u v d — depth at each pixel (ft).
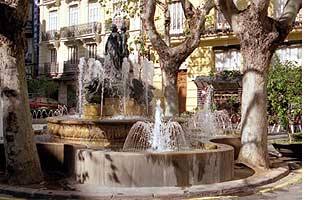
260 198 24.49
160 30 91.61
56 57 137.69
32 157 26.84
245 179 28.25
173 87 53.72
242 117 35.27
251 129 34.42
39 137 40.06
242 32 33.94
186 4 53.31
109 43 47.39
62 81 135.54
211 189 24.80
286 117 47.06
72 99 129.90
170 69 53.42
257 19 33.06
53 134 38.83
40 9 142.51
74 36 128.36
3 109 26.66
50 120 39.32
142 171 25.07
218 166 26.78
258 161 34.01
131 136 35.99
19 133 26.45
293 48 79.87
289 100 45.73
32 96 130.52
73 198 23.22
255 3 32.83
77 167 27.14
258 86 34.27
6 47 25.84
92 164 26.13
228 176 27.84
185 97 96.94
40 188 25.11
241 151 34.99
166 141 36.32
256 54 34.01
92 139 36.50
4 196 24.43
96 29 121.39
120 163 25.21
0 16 25.17
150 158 25.11
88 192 23.80
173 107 53.62
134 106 44.39
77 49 130.41
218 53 92.12
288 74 46.60
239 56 88.84
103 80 44.06
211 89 88.22
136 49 94.43
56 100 133.49
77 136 36.88
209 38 91.81
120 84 44.75
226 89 87.04
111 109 43.16
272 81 46.29
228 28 88.28
